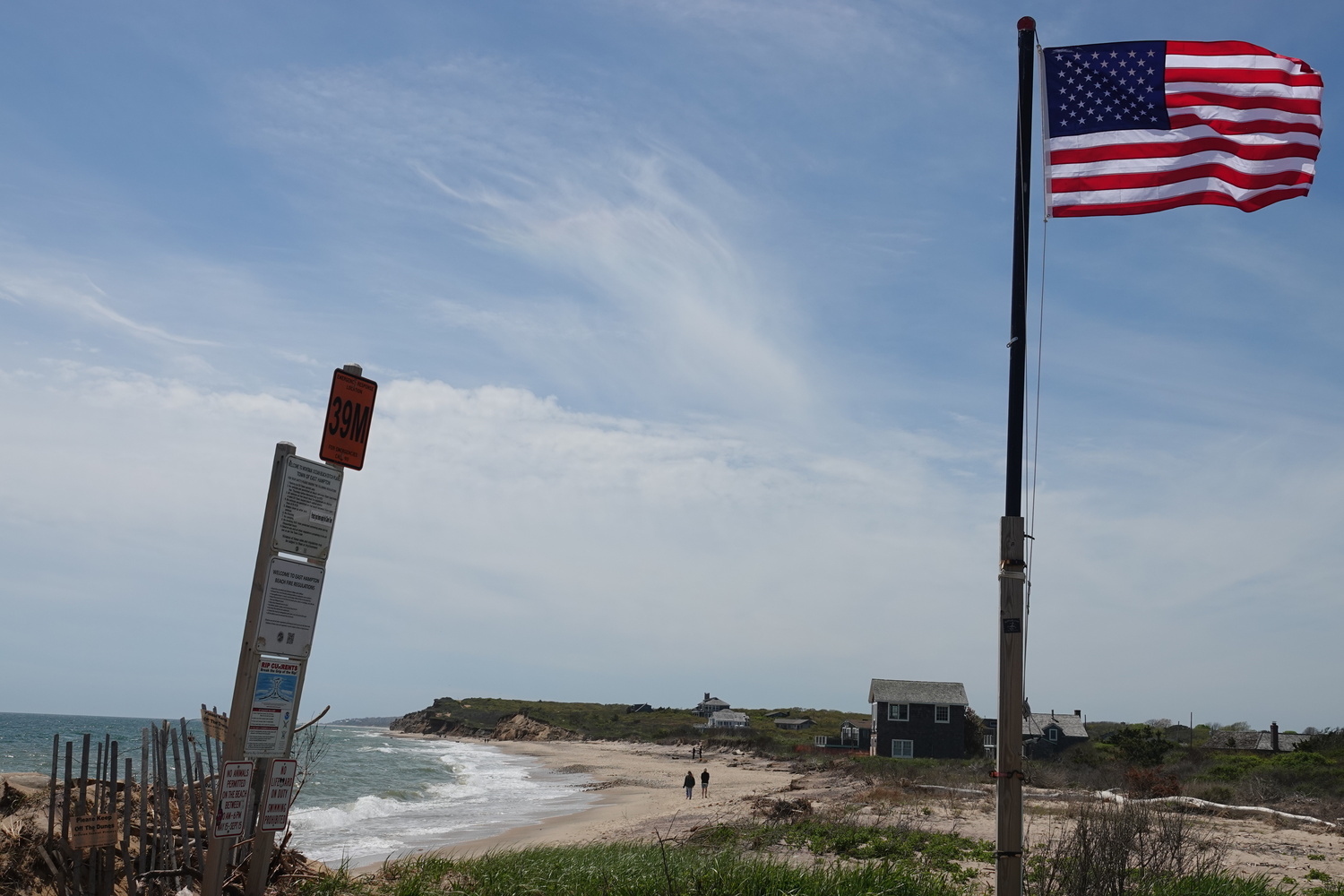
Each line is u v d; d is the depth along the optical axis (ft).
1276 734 203.00
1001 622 21.11
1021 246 22.62
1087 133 25.90
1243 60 25.86
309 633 20.72
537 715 558.15
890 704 229.45
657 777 224.74
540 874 30.40
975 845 51.55
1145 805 35.68
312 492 20.67
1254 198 25.35
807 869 30.07
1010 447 21.75
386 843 90.07
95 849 23.08
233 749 19.42
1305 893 38.58
